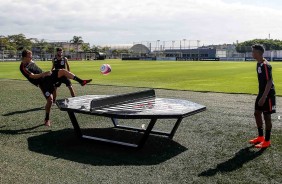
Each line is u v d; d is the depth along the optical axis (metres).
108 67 10.02
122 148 6.24
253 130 7.59
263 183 4.57
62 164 5.25
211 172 4.96
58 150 6.04
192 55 107.44
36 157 5.57
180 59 85.19
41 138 6.84
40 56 81.19
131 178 4.69
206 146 6.35
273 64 52.25
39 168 5.03
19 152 5.84
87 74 26.78
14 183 4.43
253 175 4.86
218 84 18.34
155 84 18.28
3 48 89.75
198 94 13.91
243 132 7.41
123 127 7.79
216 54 102.31
